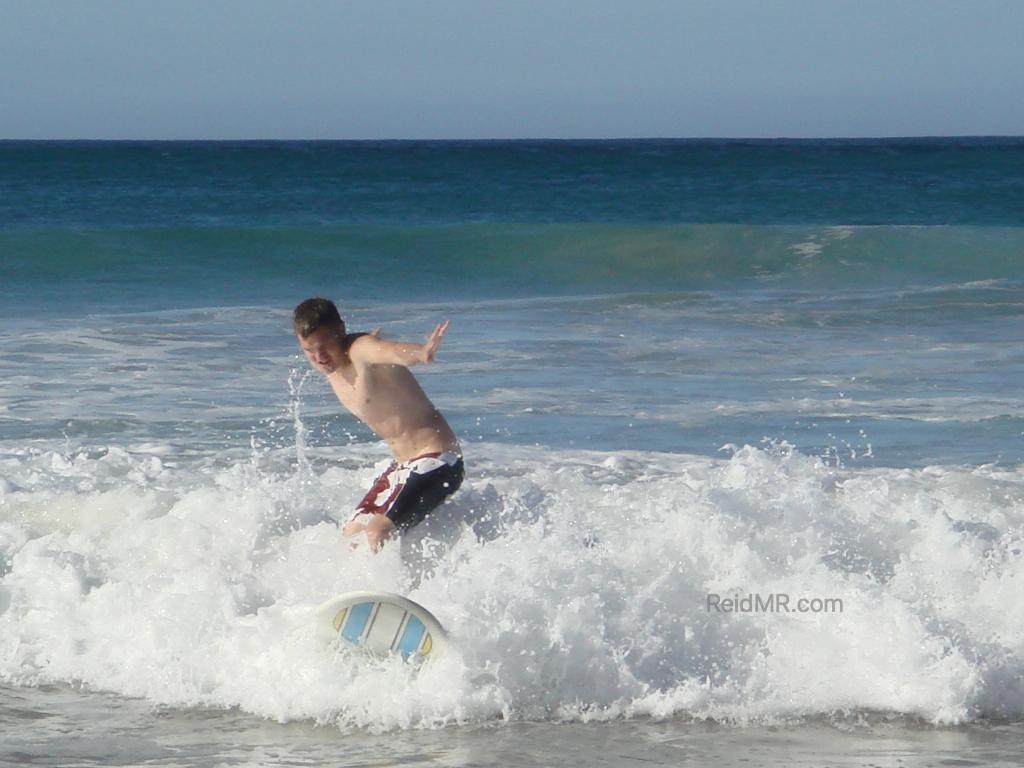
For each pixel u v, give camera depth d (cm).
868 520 2344
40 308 6638
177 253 8644
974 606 2111
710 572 2162
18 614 2228
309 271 8400
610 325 5891
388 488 2286
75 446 3391
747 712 1920
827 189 19500
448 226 9594
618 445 3503
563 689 1959
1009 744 1822
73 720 1894
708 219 14475
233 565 2345
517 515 2358
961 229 9312
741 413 3941
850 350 5219
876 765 1741
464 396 4166
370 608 1919
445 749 1794
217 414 3862
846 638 2017
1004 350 5225
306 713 1911
